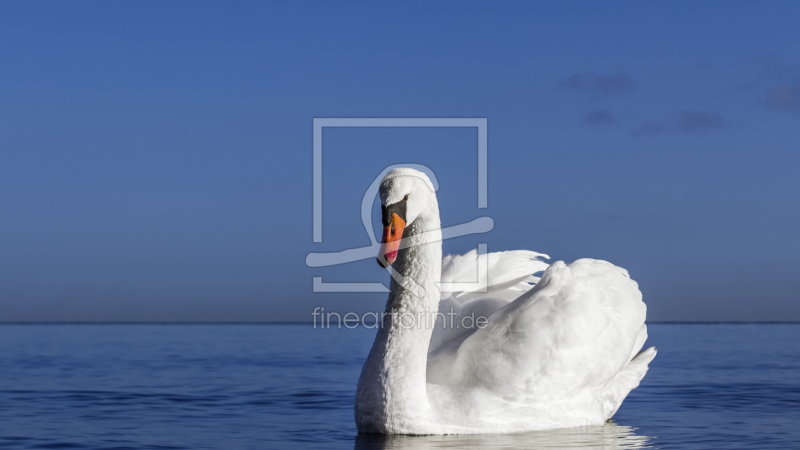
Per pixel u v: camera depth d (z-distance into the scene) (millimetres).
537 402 3301
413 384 3188
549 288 3410
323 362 5703
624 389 3584
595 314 3379
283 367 5254
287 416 3607
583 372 3342
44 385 4398
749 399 3963
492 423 3250
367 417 3217
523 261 3771
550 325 3320
